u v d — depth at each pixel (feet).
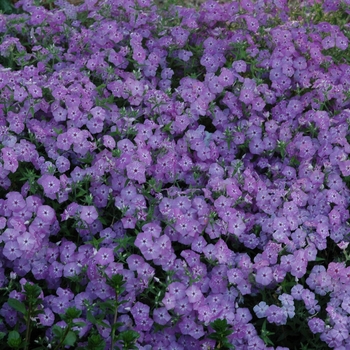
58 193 3.65
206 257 3.52
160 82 4.37
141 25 4.66
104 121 4.04
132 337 3.12
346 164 3.89
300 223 3.73
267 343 3.38
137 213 3.58
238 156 4.14
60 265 3.47
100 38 4.48
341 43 4.55
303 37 4.57
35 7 4.61
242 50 4.43
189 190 3.74
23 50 4.37
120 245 3.46
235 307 3.44
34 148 3.82
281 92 4.33
